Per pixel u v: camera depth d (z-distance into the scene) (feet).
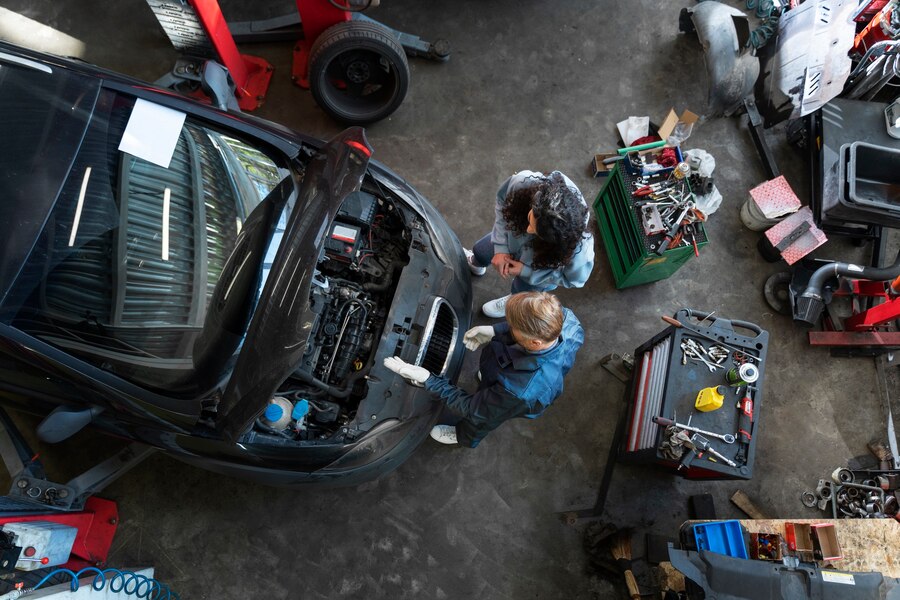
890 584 7.41
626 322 11.93
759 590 7.51
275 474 8.38
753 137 12.96
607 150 13.00
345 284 8.95
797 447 11.34
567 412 11.33
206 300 8.19
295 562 10.25
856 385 11.69
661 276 11.66
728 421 9.04
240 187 8.75
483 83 13.26
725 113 12.98
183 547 10.23
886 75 11.51
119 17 13.19
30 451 9.94
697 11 12.38
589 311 11.96
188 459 8.52
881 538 8.33
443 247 9.40
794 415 11.51
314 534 10.40
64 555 8.61
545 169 12.82
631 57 13.65
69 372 7.66
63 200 8.00
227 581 10.11
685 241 10.30
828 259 12.37
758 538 8.36
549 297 6.75
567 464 11.02
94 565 9.66
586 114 13.19
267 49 13.24
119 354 7.86
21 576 7.64
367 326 8.80
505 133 12.96
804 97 11.68
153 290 8.11
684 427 8.89
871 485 10.73
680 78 13.56
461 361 9.41
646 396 9.98
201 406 7.79
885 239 12.21
